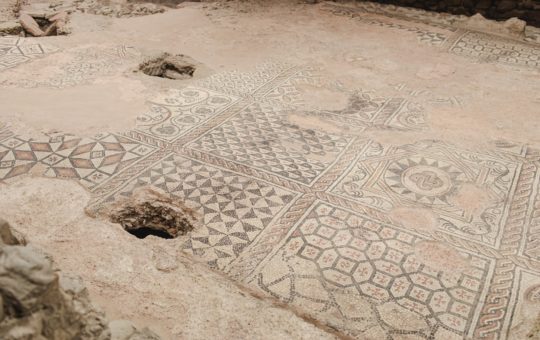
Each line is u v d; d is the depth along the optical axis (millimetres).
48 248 2943
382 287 2920
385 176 3973
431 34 6977
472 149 4398
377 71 5887
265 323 2549
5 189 3510
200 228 3314
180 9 7750
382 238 3299
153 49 6176
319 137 4496
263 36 6785
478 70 5957
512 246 3287
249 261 3057
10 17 7523
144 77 5410
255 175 3873
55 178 3686
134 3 8016
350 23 7348
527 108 5113
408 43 6684
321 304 2787
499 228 3453
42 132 4238
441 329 2664
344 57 6227
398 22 7418
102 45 6156
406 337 2615
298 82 5555
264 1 8148
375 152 4297
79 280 1981
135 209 3508
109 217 3383
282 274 2971
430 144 4449
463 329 2668
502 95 5375
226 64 5945
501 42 6770
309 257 3107
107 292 2656
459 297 2871
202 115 4750
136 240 3041
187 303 2627
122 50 6031
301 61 6078
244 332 2488
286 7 7930
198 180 3775
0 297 1512
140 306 2588
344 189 3783
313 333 2520
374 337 2609
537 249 3264
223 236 3254
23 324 1545
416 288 2922
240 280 2918
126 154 4043
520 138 4590
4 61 5535
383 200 3684
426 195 3764
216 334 2465
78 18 7191
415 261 3123
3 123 4316
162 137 4324
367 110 5035
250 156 4133
